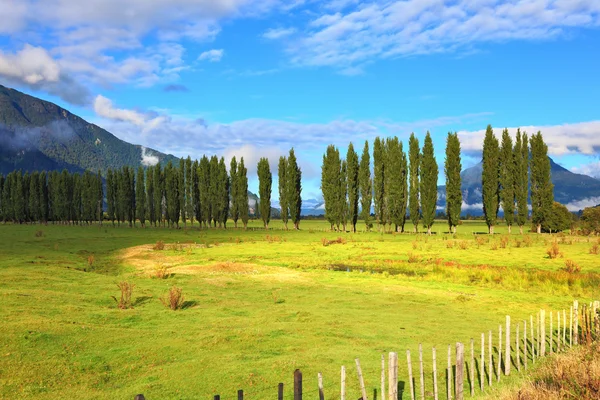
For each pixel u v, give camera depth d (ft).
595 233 255.50
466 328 65.00
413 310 77.51
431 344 55.93
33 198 443.73
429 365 47.67
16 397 34.71
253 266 138.51
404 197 303.07
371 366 45.80
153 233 295.48
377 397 37.96
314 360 46.62
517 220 283.38
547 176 281.33
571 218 294.46
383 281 110.93
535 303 85.10
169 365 43.80
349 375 42.88
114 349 47.19
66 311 61.11
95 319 58.75
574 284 102.42
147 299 77.82
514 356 52.49
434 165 280.31
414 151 296.10
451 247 191.01
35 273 96.63
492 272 119.03
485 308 80.18
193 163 387.96
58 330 50.52
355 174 320.70
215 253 176.04
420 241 225.76
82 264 133.59
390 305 81.66
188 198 384.88
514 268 131.34
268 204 363.56
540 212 283.79
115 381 39.47
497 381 43.55
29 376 38.45
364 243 216.33
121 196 406.82
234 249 191.52
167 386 38.37
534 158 283.38
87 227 378.53
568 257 151.84
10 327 49.14
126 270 128.47
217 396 24.12
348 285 104.94
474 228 365.61
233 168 369.50
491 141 279.08
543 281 106.63
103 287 85.76
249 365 44.06
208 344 50.57
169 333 54.34
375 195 314.76
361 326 63.62
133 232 305.53
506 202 281.54
